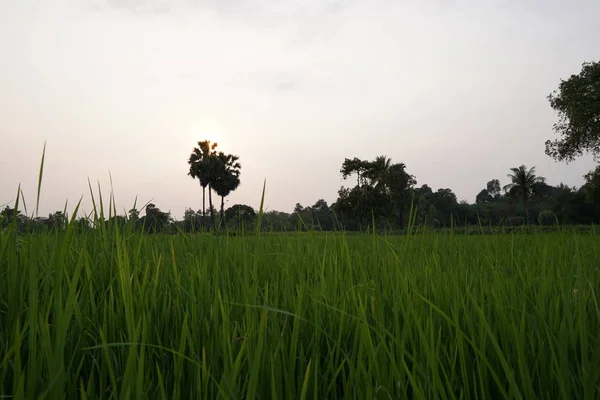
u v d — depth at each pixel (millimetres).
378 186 56656
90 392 1199
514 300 1788
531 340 1439
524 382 1091
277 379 1213
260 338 997
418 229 2895
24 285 1641
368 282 2092
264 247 3043
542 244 3461
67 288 1633
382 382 1147
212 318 1557
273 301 1931
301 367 1331
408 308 1509
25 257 1818
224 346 1254
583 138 34500
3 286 1706
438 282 2004
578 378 1241
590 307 1851
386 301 1806
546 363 1358
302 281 1915
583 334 1180
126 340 1416
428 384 1114
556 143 36344
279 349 1354
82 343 1410
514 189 60688
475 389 1197
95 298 1946
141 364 985
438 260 2543
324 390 1310
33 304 1048
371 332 1609
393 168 58031
